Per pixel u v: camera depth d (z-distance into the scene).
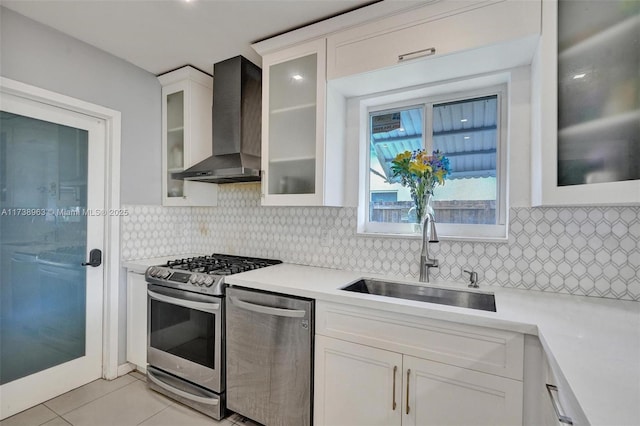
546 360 1.01
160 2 1.65
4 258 1.80
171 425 1.75
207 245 2.76
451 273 1.76
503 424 1.11
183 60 2.31
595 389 0.64
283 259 2.34
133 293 2.28
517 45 1.37
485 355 1.15
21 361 1.86
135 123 2.40
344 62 1.74
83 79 2.06
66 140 2.05
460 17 1.43
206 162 2.24
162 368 2.04
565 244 1.50
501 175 1.76
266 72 2.03
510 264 1.61
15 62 1.75
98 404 1.94
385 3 1.55
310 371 1.52
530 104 1.56
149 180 2.51
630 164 0.98
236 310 1.75
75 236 2.11
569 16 1.16
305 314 1.52
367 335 1.38
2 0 1.63
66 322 2.06
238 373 1.74
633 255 1.37
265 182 2.03
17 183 1.84
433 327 1.24
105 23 1.85
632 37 0.98
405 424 1.29
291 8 1.68
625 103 1.00
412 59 1.54
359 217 2.06
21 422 1.76
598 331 1.00
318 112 1.83
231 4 1.66
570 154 1.14
